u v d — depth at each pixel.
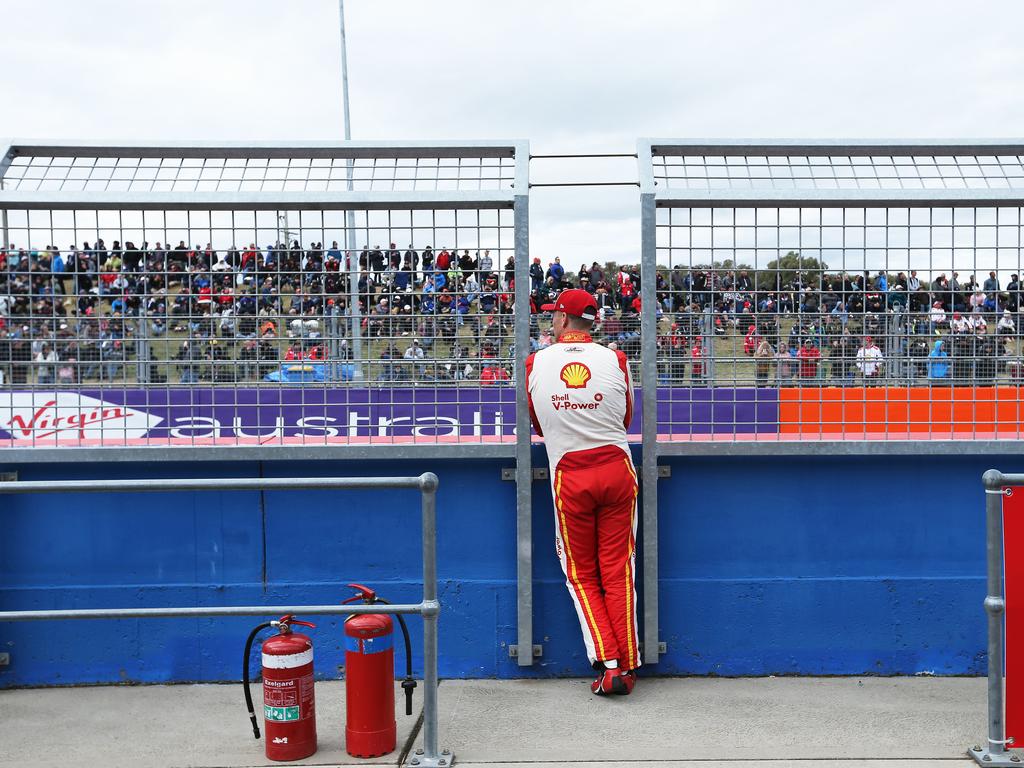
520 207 4.59
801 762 3.69
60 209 4.70
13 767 3.72
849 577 4.75
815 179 4.73
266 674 3.76
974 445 4.62
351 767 3.70
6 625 4.70
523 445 4.61
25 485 3.54
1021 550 3.62
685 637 4.74
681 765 3.67
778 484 4.75
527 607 4.66
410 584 4.74
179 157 4.96
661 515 4.75
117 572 4.72
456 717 4.21
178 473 4.74
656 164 4.86
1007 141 4.89
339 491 4.73
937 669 4.75
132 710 4.36
